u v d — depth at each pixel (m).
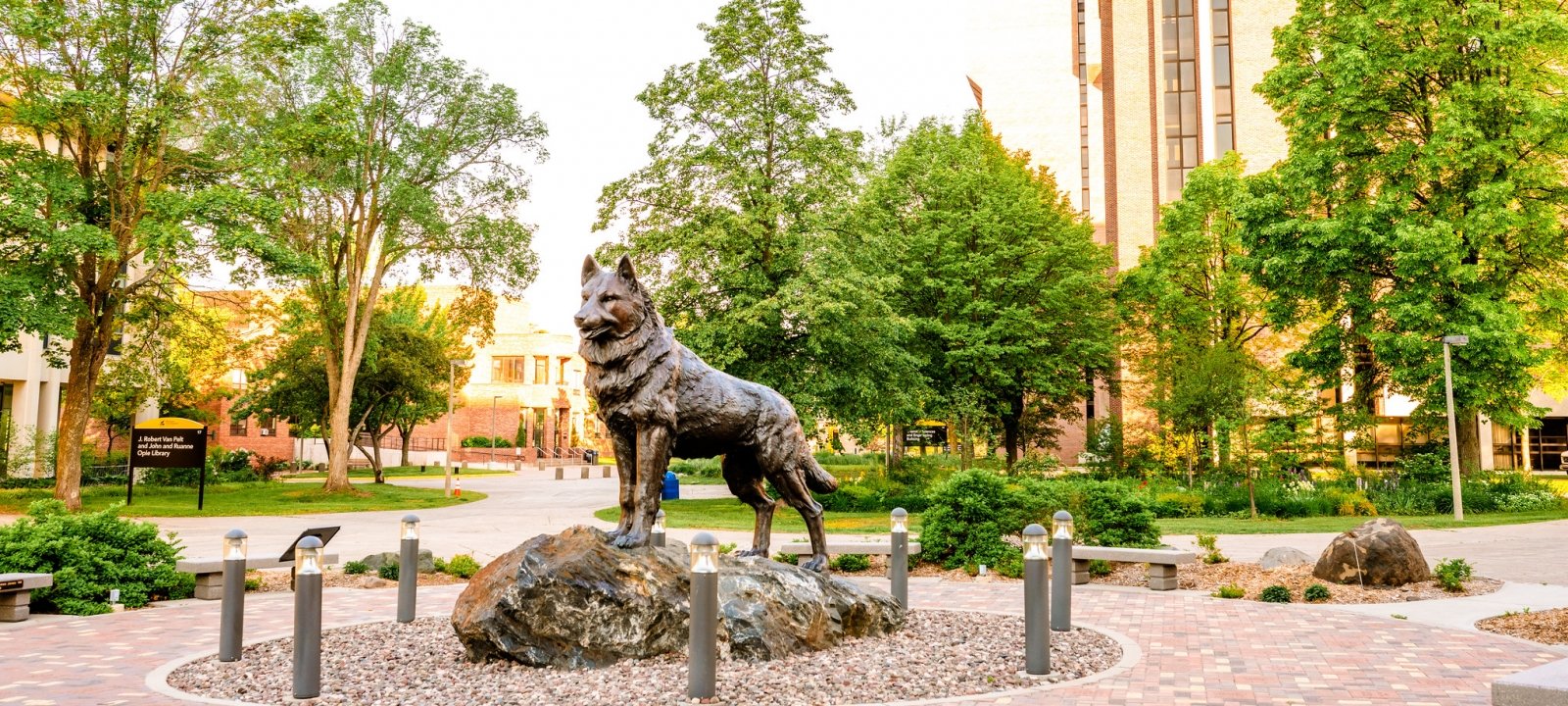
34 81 25.89
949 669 7.30
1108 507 14.28
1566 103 26.56
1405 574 12.10
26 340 39.19
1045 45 60.12
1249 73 50.84
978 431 35.09
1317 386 30.14
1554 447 47.97
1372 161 28.48
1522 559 15.90
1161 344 36.72
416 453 74.19
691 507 29.20
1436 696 6.64
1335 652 8.21
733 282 26.48
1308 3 29.08
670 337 8.08
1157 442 29.88
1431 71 27.70
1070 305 35.41
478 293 40.59
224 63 28.91
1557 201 27.41
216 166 29.05
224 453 50.91
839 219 26.59
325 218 35.44
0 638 9.21
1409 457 32.44
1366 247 27.42
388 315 49.34
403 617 9.56
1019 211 34.47
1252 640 8.79
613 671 7.05
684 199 27.77
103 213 27.97
